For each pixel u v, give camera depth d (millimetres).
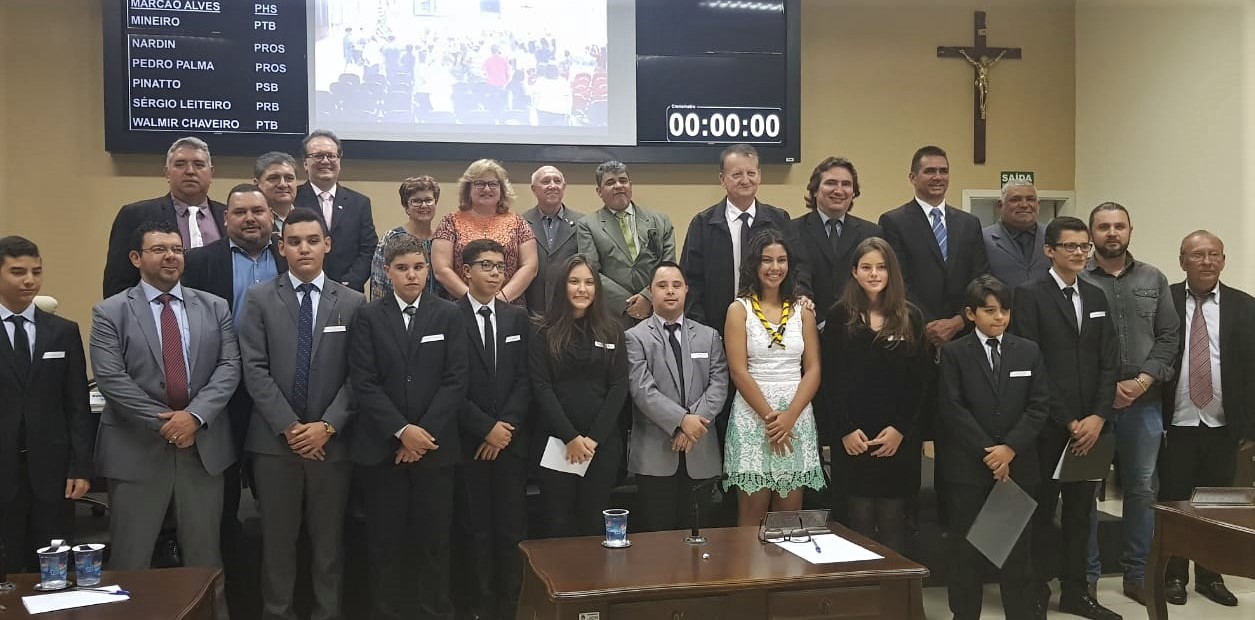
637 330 3727
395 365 3373
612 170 4324
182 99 5246
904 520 3957
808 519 2906
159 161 5391
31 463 3268
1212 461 4086
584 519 3561
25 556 3322
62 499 3352
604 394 3588
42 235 5316
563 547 2766
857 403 3600
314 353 3412
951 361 3584
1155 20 5703
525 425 3584
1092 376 3721
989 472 3504
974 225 4238
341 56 5438
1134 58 5898
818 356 3723
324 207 4422
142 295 3367
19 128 5285
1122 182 6035
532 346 3604
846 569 2506
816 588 2453
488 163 4191
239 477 3660
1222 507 3164
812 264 4137
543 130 5676
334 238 4332
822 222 4211
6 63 5270
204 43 5262
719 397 3670
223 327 3436
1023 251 4340
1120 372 3938
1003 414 3498
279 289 3451
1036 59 6461
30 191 5297
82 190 5340
